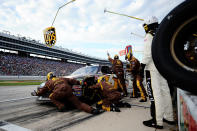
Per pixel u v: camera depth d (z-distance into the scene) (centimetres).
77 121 195
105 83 267
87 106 241
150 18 170
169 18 96
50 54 5488
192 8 86
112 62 412
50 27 886
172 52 95
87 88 299
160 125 162
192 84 81
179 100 105
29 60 3769
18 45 4306
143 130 160
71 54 6431
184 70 87
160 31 101
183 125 86
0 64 2906
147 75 173
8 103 325
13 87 776
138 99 373
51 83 265
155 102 164
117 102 262
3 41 3891
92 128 169
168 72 93
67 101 277
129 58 382
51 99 260
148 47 167
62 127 173
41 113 239
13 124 185
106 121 193
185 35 93
